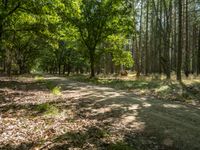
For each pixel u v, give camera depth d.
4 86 25.98
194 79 27.95
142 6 44.81
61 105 14.73
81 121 10.97
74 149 7.79
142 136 9.05
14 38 39.72
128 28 40.25
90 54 41.41
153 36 49.00
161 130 9.72
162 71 47.16
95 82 32.78
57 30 32.44
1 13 24.30
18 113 12.71
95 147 7.94
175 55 46.44
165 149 7.91
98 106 14.34
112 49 42.00
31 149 7.90
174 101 16.64
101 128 9.90
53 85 27.80
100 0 39.12
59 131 9.50
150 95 19.50
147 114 12.33
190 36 55.19
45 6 26.50
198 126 10.26
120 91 22.03
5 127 10.10
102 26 39.91
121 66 61.06
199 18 46.47
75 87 25.67
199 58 41.16
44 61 89.00
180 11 27.25
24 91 21.88
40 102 15.81
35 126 10.20
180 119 11.38
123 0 39.44
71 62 71.12
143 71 55.50
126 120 11.19
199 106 14.94
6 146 8.16
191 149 7.90
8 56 51.19
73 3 27.36
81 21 39.31
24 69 66.19
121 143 8.18
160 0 38.47
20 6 26.53
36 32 30.38
